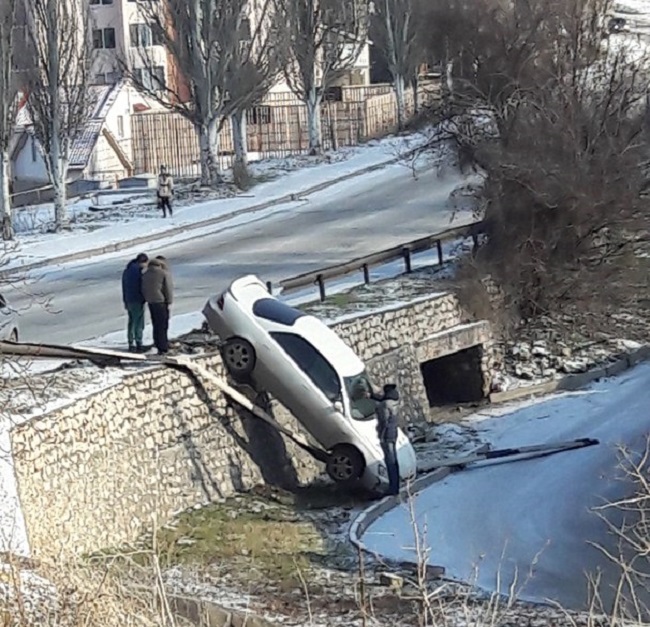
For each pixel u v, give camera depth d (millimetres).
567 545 17594
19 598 7871
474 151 30406
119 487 17172
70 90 38531
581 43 31047
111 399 17500
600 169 29281
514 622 13336
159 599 8492
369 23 59188
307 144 62031
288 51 52281
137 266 19969
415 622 13336
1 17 36469
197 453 19156
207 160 47094
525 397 26469
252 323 20344
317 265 31734
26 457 15117
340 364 20344
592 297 29547
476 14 30750
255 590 14984
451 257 30797
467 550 17500
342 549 17250
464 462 21516
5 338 20109
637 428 23453
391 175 49000
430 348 25422
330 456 20141
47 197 54469
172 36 47719
